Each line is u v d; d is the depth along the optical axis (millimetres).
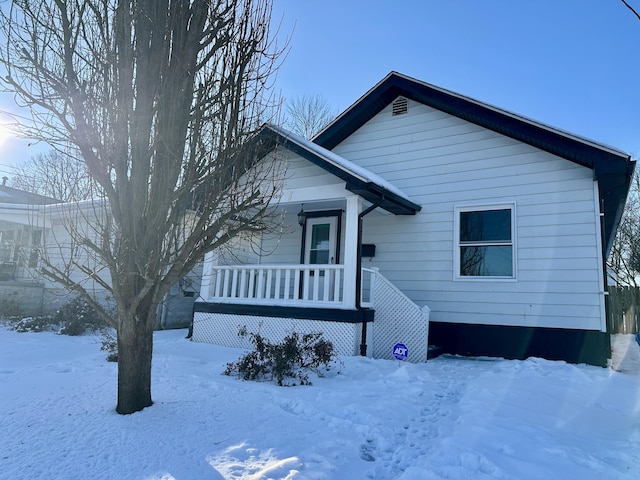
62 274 3449
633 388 5340
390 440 3473
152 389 4348
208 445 3047
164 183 3369
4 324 10688
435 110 9594
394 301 8227
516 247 8320
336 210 10164
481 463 2844
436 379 5852
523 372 6141
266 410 3965
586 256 7723
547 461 2883
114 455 2775
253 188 3867
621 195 8414
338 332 7516
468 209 8930
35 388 4246
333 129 10414
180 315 12812
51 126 3289
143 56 3299
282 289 10750
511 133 8562
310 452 3039
